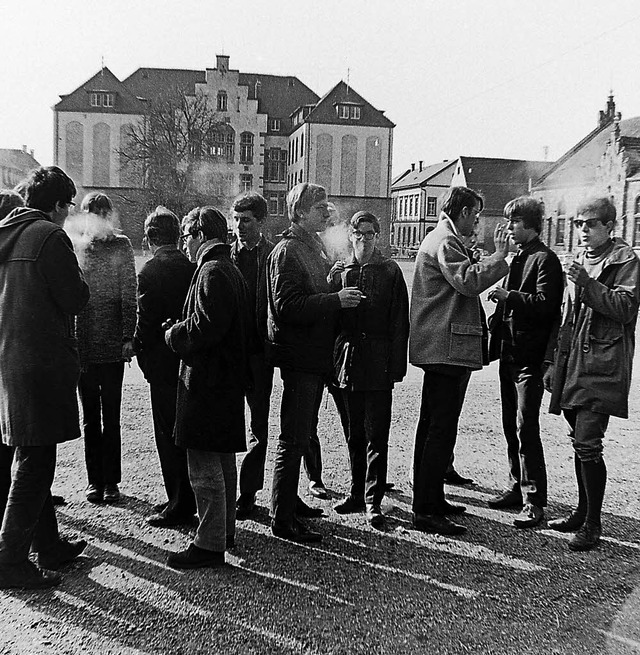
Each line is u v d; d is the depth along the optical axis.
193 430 3.99
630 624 3.55
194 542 4.15
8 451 4.17
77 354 4.03
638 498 5.37
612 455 6.47
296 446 4.49
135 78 77.00
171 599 3.72
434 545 4.50
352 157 73.00
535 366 4.87
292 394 4.45
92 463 5.13
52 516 4.09
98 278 5.07
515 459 5.21
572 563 4.25
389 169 73.44
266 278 4.67
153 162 59.00
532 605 3.73
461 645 3.34
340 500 5.30
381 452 4.89
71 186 4.13
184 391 4.05
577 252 4.99
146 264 4.71
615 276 4.46
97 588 3.83
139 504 5.11
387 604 3.72
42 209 4.05
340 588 3.89
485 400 8.97
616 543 4.56
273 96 80.06
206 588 3.85
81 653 3.21
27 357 3.76
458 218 4.79
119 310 5.15
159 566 4.12
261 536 4.61
